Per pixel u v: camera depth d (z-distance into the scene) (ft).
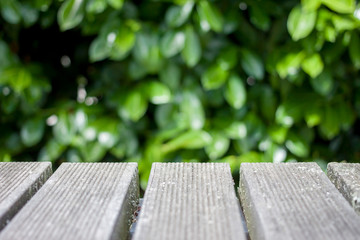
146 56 4.25
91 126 4.44
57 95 5.06
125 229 1.80
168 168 2.11
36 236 1.52
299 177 1.96
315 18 3.93
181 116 4.51
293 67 4.12
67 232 1.55
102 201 1.76
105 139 4.36
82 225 1.59
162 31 4.42
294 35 3.93
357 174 1.97
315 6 3.80
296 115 4.42
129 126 4.59
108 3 4.28
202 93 4.56
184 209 1.70
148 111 4.91
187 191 1.86
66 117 4.50
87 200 1.77
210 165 2.15
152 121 4.94
